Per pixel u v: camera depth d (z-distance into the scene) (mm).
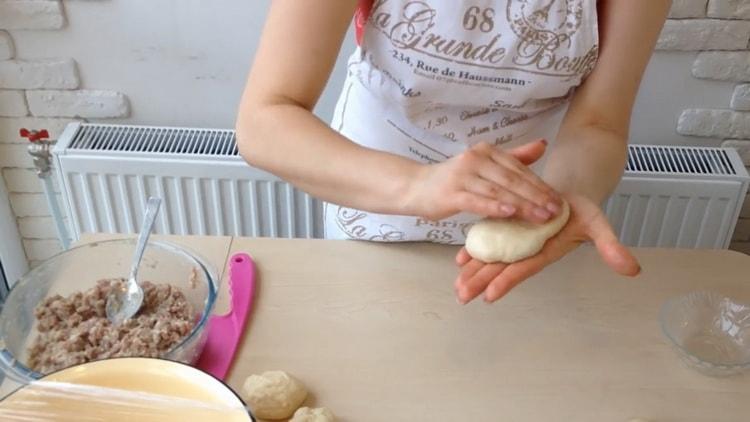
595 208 753
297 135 760
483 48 855
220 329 841
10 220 1579
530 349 839
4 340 775
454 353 830
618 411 774
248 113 785
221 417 653
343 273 933
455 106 943
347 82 1049
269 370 799
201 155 1384
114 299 846
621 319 883
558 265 950
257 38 1375
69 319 822
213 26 1363
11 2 1321
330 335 846
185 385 674
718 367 808
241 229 1478
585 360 830
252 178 1404
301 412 738
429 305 890
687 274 953
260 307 879
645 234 1439
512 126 973
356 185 743
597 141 849
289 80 777
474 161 715
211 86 1432
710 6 1304
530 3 825
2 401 657
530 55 862
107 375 675
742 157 1467
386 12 843
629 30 849
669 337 834
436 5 828
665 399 789
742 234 1556
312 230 1488
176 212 1452
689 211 1398
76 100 1440
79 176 1400
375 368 808
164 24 1361
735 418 772
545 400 781
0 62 1386
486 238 738
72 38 1374
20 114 1452
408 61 875
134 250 910
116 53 1393
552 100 952
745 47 1342
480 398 779
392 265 949
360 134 1003
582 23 840
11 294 825
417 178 723
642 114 1433
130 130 1435
